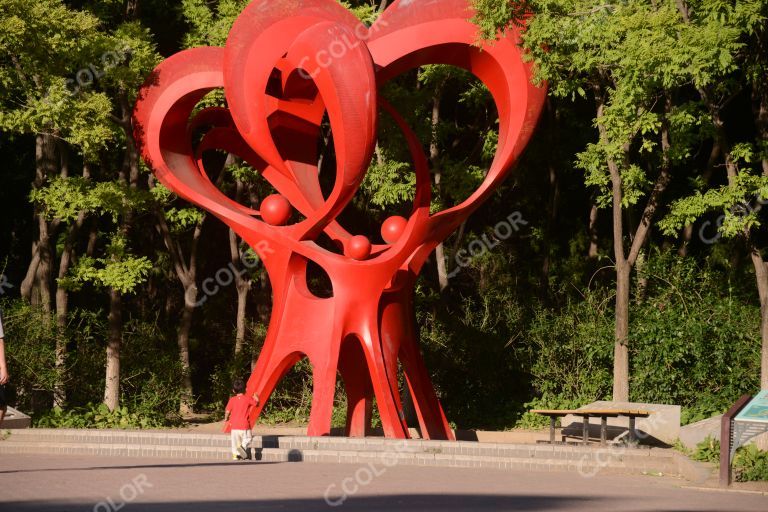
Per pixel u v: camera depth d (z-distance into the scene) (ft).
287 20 50.98
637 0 47.21
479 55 52.95
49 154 72.33
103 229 94.27
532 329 74.84
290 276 53.26
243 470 37.58
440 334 74.28
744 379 65.05
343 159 48.75
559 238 94.79
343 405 71.00
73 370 71.10
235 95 51.16
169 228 82.74
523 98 52.70
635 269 76.69
